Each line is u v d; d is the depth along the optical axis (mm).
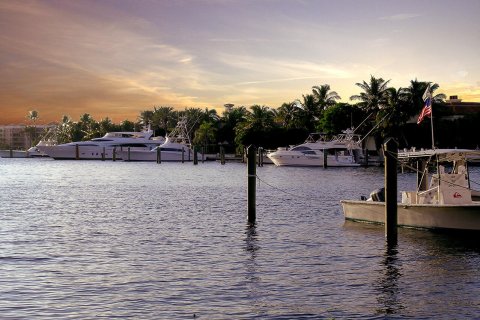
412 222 28391
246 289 18141
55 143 168875
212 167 111062
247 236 27719
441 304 16797
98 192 53906
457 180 27891
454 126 109750
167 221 33000
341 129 121250
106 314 15805
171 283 18781
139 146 136125
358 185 61656
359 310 16234
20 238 27047
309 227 30391
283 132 131500
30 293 17656
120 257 22766
